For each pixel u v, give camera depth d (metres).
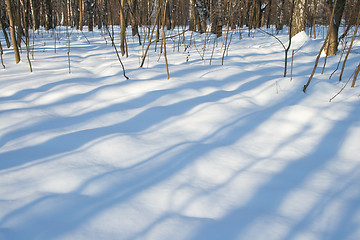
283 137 2.38
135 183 1.65
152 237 1.23
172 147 2.11
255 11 12.00
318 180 1.77
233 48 6.79
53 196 1.46
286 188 1.68
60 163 1.80
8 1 4.72
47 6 12.48
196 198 1.54
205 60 5.22
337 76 3.95
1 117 2.51
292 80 3.62
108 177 1.68
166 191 1.58
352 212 1.46
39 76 4.01
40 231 1.21
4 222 1.25
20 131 2.28
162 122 2.58
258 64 4.89
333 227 1.35
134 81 3.68
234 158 2.01
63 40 9.50
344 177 1.82
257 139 2.34
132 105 2.97
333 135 2.39
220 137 2.34
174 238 1.23
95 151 1.99
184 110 2.85
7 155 1.89
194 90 3.39
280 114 2.79
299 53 5.79
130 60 5.28
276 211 1.47
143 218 1.35
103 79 3.86
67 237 1.19
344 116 2.77
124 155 1.97
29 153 1.92
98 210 1.38
